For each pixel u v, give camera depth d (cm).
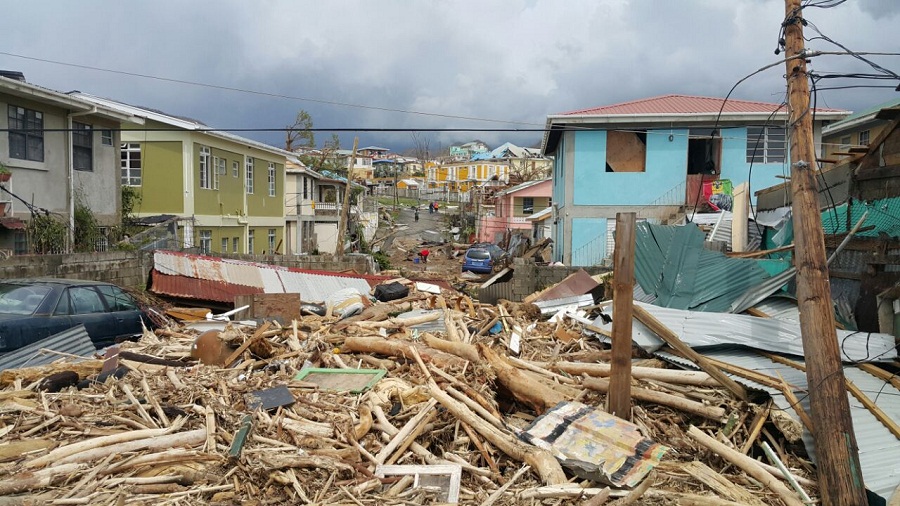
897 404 623
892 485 490
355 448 542
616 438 559
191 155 2400
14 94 1528
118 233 1958
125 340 1008
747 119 2141
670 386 712
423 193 8256
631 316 621
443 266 3700
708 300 983
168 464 489
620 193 2217
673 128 2189
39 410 575
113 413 587
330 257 2203
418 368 757
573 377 784
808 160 550
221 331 898
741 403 657
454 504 462
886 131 816
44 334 894
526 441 569
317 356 836
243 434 536
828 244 918
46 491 439
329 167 5503
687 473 540
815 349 518
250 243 3008
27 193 1595
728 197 2131
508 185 5219
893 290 765
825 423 502
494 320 1081
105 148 1956
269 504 453
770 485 534
